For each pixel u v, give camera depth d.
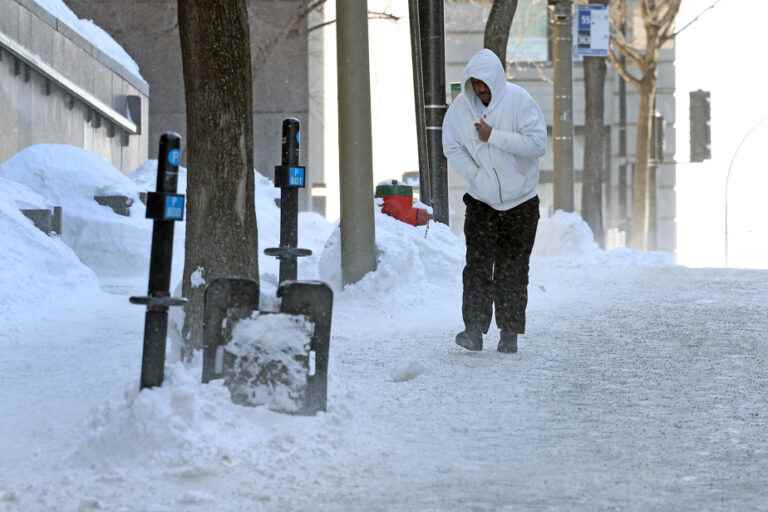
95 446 18.28
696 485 17.14
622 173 126.62
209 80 25.05
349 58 38.19
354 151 38.28
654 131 126.38
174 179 19.09
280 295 20.53
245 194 25.30
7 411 22.47
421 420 21.53
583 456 19.03
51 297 38.38
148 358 19.27
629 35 133.12
